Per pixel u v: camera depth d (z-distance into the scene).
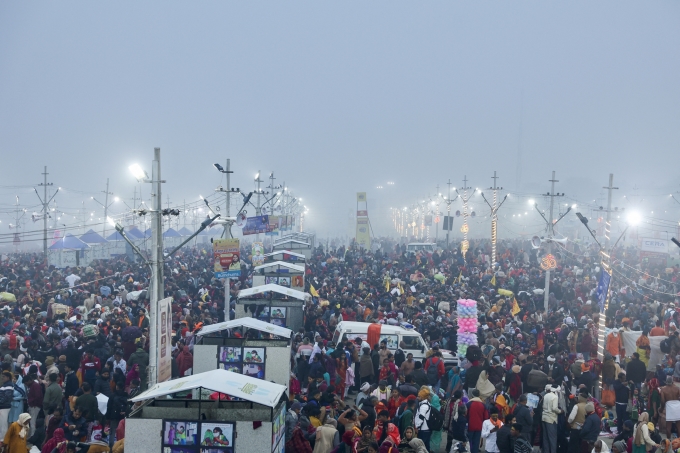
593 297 36.59
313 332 25.97
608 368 22.41
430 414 16.25
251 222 35.66
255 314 28.50
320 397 17.06
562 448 17.03
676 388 18.55
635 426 16.78
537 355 22.50
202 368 20.28
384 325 24.70
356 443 13.58
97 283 38.28
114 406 16.98
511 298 35.84
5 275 42.81
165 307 19.22
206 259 57.69
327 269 47.28
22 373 19.28
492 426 15.82
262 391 13.37
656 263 57.06
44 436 15.64
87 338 22.44
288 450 14.43
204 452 12.77
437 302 33.12
